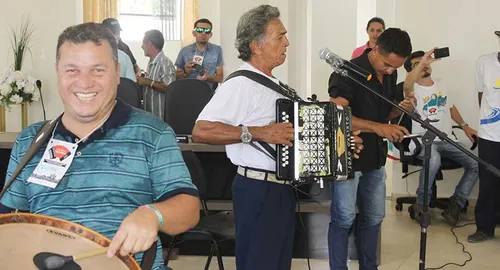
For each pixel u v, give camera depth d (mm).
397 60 2932
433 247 4461
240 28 2480
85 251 1334
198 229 3107
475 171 5066
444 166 5234
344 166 2498
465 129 5230
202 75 6250
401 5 5844
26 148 1698
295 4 6852
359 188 3262
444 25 5758
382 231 4910
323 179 2445
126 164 1631
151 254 1475
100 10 9328
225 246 4109
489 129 4508
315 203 3910
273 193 2441
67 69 1593
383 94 3096
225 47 6672
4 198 1664
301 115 2404
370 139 3053
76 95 1599
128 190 1624
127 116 1678
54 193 1615
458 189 5152
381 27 5090
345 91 2998
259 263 2430
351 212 3131
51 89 6414
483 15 5664
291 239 2549
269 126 2365
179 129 4746
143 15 9625
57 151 1630
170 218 1461
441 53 3207
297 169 2393
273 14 2453
